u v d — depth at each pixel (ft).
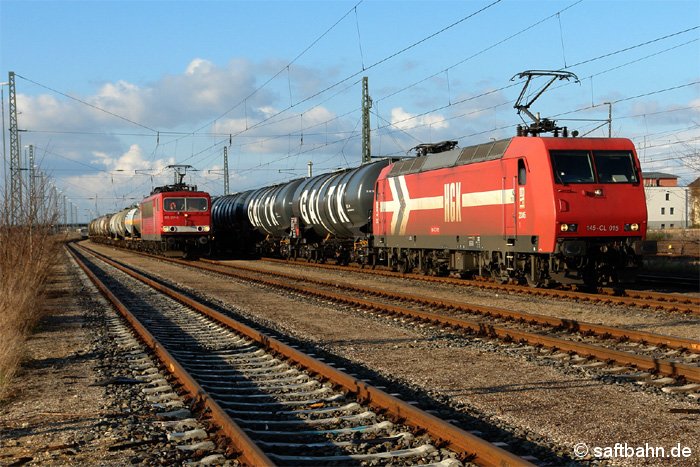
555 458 20.68
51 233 90.02
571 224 60.34
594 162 62.03
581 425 23.98
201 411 26.23
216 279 95.86
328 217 111.24
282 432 23.22
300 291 73.97
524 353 37.09
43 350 42.45
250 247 168.96
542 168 61.41
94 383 32.60
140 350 41.39
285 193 133.08
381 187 95.09
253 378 33.22
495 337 41.96
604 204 61.11
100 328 51.31
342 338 44.11
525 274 67.10
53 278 100.63
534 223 62.18
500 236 67.51
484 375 32.19
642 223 62.23
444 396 28.40
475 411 26.13
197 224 146.92
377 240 97.04
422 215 83.66
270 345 40.37
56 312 61.31
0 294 50.80
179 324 53.62
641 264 62.28
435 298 60.44
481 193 70.54
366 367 34.86
